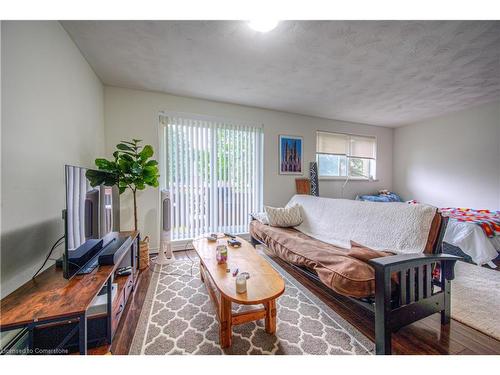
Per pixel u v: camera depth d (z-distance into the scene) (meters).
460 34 1.79
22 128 1.19
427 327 1.48
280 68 2.35
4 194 1.05
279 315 1.62
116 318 1.43
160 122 3.00
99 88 2.57
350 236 2.13
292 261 1.92
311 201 3.00
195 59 2.16
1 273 1.02
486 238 2.46
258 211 3.69
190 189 3.18
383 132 4.87
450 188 3.99
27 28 1.24
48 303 0.95
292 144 3.94
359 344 1.32
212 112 3.30
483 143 3.56
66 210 1.16
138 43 1.89
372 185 4.78
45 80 1.42
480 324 1.49
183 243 3.13
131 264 1.94
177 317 1.60
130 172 2.27
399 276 1.29
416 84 2.77
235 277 1.39
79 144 1.98
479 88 2.89
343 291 1.34
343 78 2.60
